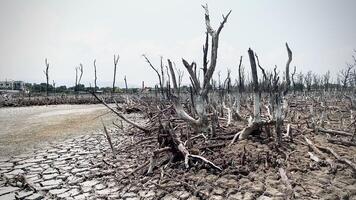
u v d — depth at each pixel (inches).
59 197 241.9
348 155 286.4
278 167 260.8
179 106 370.0
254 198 210.5
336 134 386.0
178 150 299.9
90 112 1170.6
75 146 460.4
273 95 355.3
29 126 729.0
